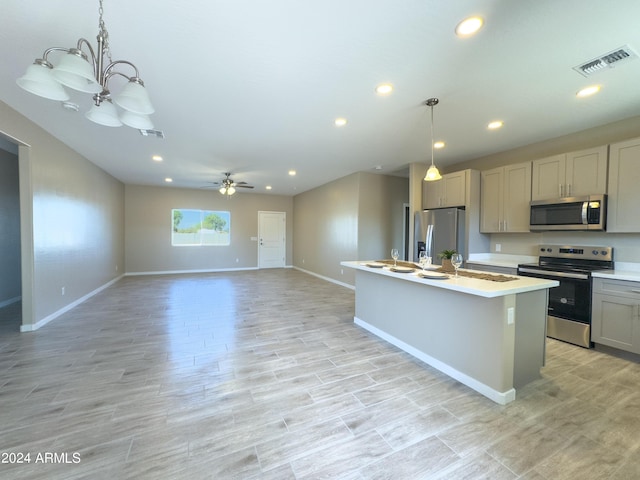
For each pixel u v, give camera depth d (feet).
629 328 8.63
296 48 6.30
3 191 14.83
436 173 10.00
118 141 12.89
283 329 11.66
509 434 5.62
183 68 7.09
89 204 16.44
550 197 11.29
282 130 11.35
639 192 8.98
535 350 7.59
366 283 11.71
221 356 9.08
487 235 14.49
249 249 29.40
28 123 10.46
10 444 5.24
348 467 4.82
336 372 8.11
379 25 5.56
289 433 5.62
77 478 4.54
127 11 5.19
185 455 5.04
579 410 6.39
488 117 9.96
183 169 18.52
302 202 28.50
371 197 19.63
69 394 6.87
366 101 8.82
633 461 4.95
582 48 6.22
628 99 8.57
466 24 5.51
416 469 4.78
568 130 11.16
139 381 7.50
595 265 10.58
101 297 16.81
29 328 11.07
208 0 4.93
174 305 15.20
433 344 8.51
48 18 5.38
